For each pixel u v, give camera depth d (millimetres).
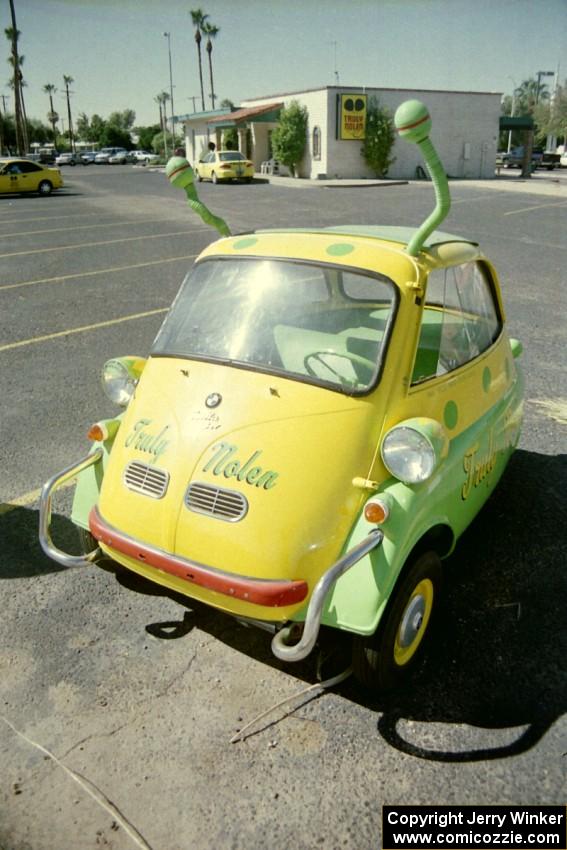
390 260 3305
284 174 40000
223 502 2895
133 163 71750
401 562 2840
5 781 2764
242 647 3500
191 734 2977
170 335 3570
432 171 3074
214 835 2555
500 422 4098
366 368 3105
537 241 15750
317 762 2844
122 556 3162
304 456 2908
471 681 3281
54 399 6734
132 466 3178
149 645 3502
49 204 26547
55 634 3570
